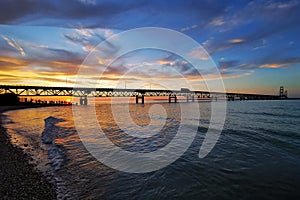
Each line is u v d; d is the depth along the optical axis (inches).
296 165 312.8
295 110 1936.5
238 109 2182.6
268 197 209.3
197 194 212.5
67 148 397.4
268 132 665.6
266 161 335.0
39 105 2787.9
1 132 565.9
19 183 224.2
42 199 191.5
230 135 604.7
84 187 220.8
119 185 229.6
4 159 308.0
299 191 222.7
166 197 204.1
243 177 261.7
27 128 677.9
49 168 276.8
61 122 914.1
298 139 542.3
